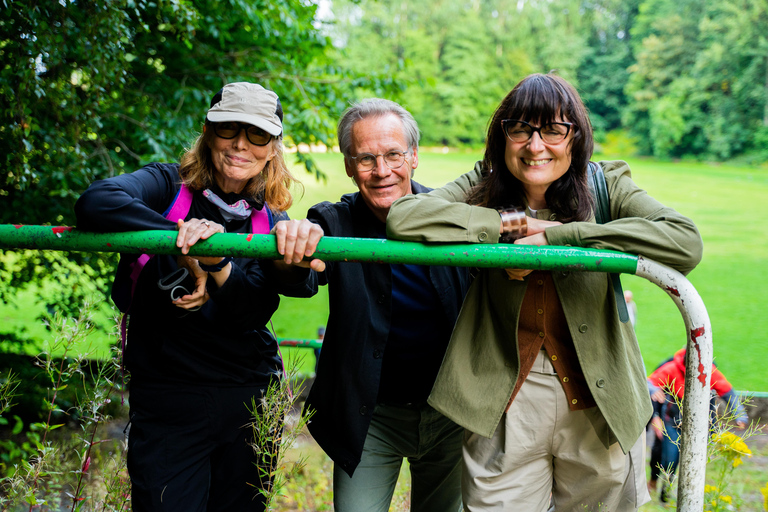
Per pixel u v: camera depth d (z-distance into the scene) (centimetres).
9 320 804
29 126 350
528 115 167
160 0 427
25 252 534
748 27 4875
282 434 207
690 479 147
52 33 356
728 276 2161
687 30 5219
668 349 1330
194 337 191
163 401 190
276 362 213
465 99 5434
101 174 488
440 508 246
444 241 152
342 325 207
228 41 588
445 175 4172
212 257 169
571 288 170
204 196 193
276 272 180
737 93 4931
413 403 220
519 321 179
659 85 5256
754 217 3170
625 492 188
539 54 5759
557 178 173
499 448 183
